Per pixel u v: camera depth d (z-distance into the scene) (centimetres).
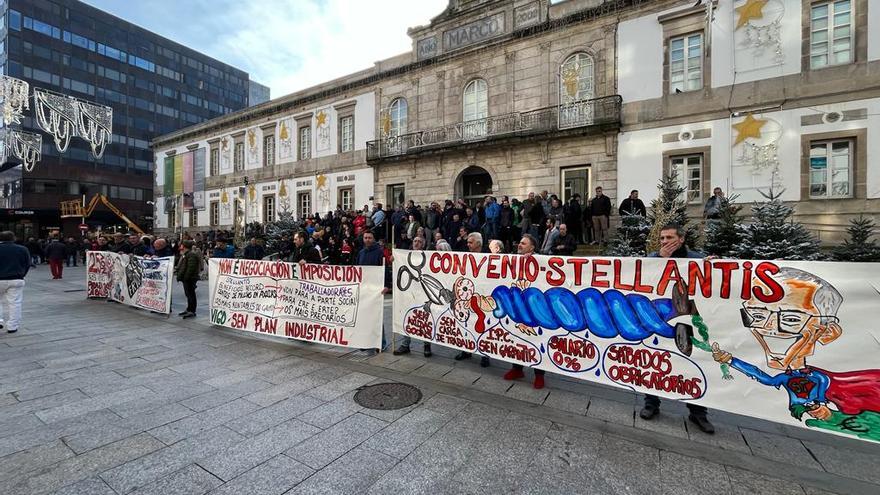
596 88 1427
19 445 282
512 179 1584
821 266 281
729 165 1212
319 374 444
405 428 318
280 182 2402
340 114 2145
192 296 756
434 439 301
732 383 307
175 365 470
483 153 1650
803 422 283
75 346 548
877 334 264
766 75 1164
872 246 839
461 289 459
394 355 520
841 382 273
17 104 1271
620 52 1388
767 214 904
